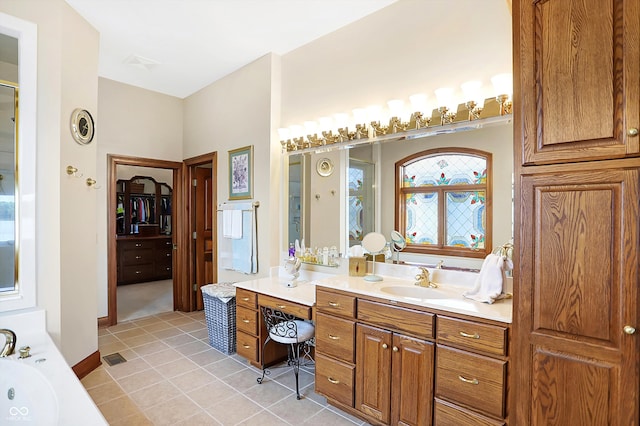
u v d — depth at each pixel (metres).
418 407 1.93
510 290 2.03
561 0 1.41
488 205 2.18
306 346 3.17
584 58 1.36
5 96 2.26
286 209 3.42
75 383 1.66
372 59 2.78
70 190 2.66
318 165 3.12
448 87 2.36
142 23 2.91
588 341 1.36
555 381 1.44
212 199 4.50
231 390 2.60
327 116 3.11
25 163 2.27
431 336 1.88
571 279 1.40
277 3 2.64
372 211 2.73
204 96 4.39
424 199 2.47
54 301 2.40
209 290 3.45
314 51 3.21
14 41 2.30
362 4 2.65
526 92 1.50
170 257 6.86
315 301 2.50
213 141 4.23
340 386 2.28
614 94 1.29
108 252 4.07
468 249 2.27
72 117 2.68
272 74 3.46
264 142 3.53
